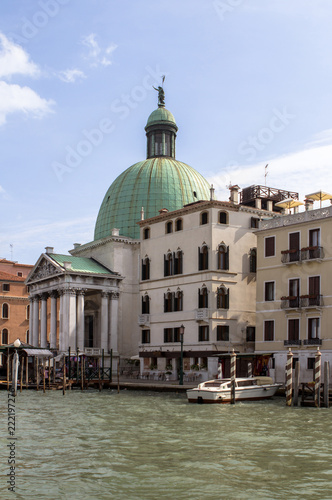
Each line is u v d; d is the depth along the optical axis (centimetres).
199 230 5584
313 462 2025
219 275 5447
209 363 5291
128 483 1766
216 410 3488
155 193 7706
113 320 7062
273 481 1784
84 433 2645
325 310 4550
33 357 6450
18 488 1717
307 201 5203
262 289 5056
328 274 4575
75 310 6812
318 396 3631
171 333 5825
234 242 5572
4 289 8725
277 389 4203
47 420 3097
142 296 6228
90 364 6581
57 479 1812
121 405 3838
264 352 4772
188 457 2105
